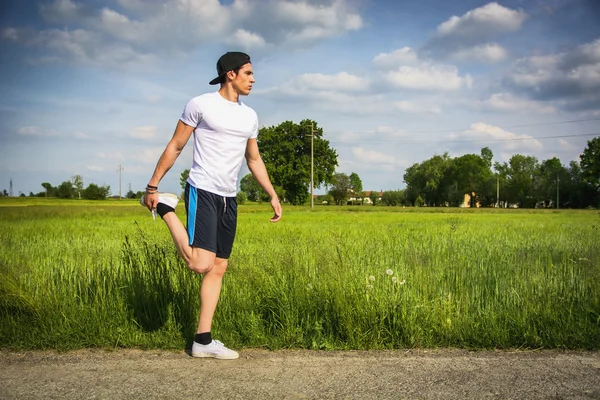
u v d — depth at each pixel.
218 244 3.24
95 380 2.72
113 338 3.43
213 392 2.55
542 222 23.73
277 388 2.62
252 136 3.50
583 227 16.86
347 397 2.51
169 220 3.21
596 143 95.19
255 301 4.09
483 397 2.52
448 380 2.75
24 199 96.88
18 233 12.99
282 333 3.52
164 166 3.22
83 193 108.31
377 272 4.73
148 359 3.11
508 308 4.04
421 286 4.45
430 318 3.65
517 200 117.19
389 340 3.51
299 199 81.50
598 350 3.34
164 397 2.48
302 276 4.39
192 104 3.17
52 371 2.87
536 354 3.27
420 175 132.62
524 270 5.56
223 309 3.87
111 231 14.00
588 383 2.72
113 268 4.54
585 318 3.76
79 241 9.81
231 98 3.27
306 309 3.86
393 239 9.72
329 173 81.38
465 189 123.62
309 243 7.77
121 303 3.78
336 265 4.44
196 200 3.16
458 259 6.56
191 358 3.14
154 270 4.13
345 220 25.62
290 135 81.12
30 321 3.61
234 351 3.17
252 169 3.65
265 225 18.23
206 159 3.18
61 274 4.67
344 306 3.68
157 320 3.73
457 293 4.53
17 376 2.78
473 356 3.21
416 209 72.06
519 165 119.00
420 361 3.10
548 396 2.53
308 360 3.12
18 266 4.82
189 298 3.90
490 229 15.81
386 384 2.69
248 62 3.26
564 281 4.90
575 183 105.19
